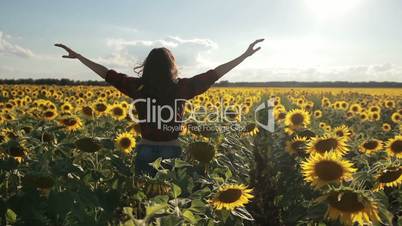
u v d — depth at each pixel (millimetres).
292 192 5363
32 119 9391
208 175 4234
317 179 3555
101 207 3264
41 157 3895
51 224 3035
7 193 3873
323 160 3604
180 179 3695
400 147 5918
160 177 3760
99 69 5523
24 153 4531
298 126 8406
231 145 6875
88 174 3957
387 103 22438
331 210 3041
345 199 3006
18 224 3018
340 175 3510
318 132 7496
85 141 4543
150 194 3619
